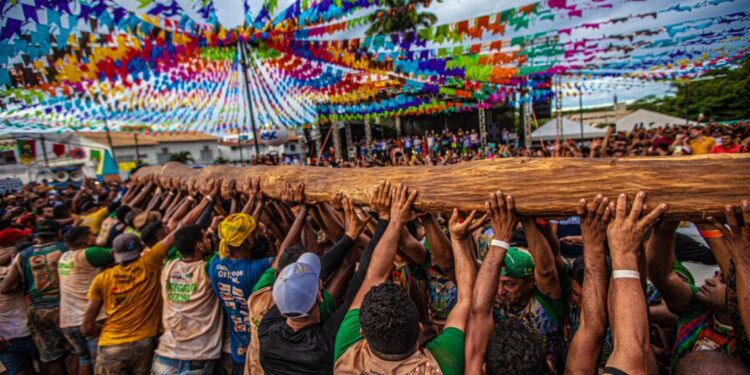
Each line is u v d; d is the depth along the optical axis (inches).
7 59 136.9
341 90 327.6
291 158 661.3
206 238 123.4
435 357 51.1
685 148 335.0
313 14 161.0
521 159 64.0
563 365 72.6
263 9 179.6
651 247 62.4
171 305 100.6
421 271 92.3
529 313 72.3
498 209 62.5
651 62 334.6
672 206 49.7
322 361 57.9
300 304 57.9
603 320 52.7
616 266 49.1
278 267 77.7
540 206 59.1
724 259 55.6
